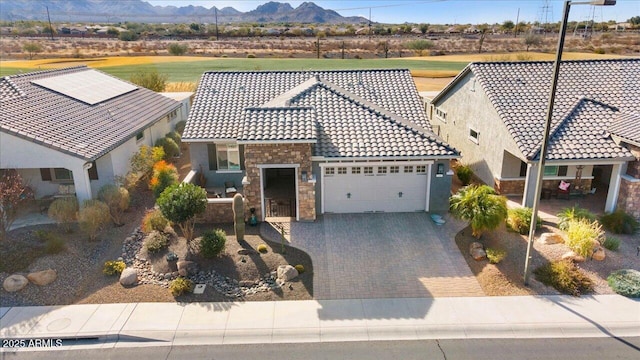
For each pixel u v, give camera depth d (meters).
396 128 21.17
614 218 18.66
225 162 24.06
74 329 13.04
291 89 25.78
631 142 18.91
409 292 14.88
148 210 20.58
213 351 12.20
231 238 18.14
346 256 17.14
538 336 12.71
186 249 17.06
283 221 20.02
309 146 19.27
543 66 25.03
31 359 11.91
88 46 97.19
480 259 16.67
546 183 22.00
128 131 23.94
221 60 78.94
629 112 21.34
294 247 17.70
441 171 20.33
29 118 20.92
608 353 11.98
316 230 19.19
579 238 16.42
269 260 16.61
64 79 28.47
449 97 29.84
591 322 13.23
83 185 19.73
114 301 14.41
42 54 84.69
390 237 18.59
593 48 81.69
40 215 20.16
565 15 12.09
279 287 15.21
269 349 12.25
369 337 12.72
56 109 23.30
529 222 18.45
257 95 25.84
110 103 27.48
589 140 20.11
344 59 81.62
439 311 13.85
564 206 21.20
